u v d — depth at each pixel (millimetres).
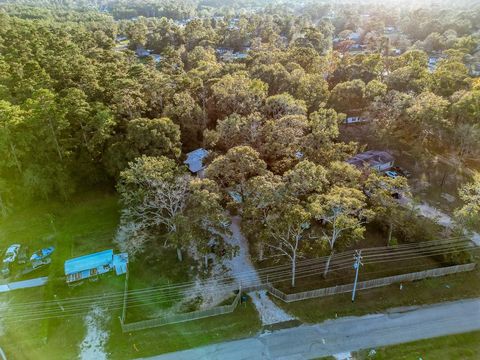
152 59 87438
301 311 32938
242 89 56219
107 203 47438
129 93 51594
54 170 44812
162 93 56312
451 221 42281
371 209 37844
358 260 32312
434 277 36156
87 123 45906
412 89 60875
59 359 29531
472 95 50344
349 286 34531
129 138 43469
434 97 52688
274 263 37844
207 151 50594
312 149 43812
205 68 72812
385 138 54625
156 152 43344
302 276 36250
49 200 46938
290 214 31828
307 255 38281
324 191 36500
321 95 60094
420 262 37750
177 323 32031
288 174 36531
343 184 37375
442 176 50938
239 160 37844
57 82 57156
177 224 35469
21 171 43969
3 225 44188
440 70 64688
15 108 42688
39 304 34344
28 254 40250
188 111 53188
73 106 45656
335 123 46906
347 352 29516
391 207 38000
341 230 34719
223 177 39844
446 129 49719
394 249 39156
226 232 35156
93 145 44281
